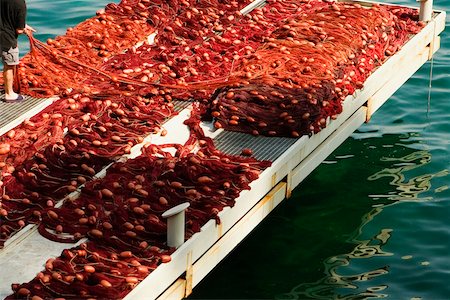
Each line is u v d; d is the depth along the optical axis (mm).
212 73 14102
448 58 17922
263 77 13617
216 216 11102
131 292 10062
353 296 12109
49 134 12625
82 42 14836
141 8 15828
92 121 12930
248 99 13180
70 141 12367
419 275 12422
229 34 15273
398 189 14398
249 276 12547
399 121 16188
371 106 14555
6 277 10359
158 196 11391
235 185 11656
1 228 10977
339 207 14000
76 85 13727
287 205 14031
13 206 11398
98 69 14125
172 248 10633
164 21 15625
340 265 12727
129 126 12906
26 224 11133
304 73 13812
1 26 13016
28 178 11727
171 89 13719
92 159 12141
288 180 12617
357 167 15008
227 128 13055
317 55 14195
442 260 12719
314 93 13297
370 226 13539
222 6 16312
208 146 12586
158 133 12859
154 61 14531
